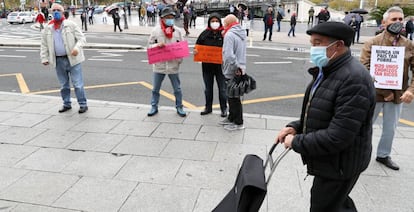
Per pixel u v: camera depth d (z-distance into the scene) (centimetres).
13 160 458
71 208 354
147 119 622
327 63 237
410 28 1869
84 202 365
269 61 1335
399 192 392
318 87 246
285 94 847
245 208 229
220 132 562
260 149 499
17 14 4381
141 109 682
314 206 264
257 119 631
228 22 556
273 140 532
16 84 931
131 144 511
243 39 562
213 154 480
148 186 397
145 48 1716
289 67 1212
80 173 425
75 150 489
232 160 463
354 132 225
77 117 630
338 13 4356
